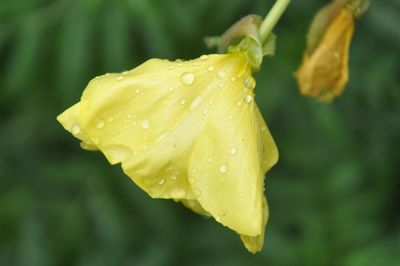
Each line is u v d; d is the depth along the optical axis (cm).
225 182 23
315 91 28
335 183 41
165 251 42
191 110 24
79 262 42
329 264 40
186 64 24
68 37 39
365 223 41
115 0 38
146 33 39
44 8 39
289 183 42
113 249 42
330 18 27
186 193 23
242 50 25
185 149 23
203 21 42
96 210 42
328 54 28
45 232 42
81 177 42
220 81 24
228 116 24
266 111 41
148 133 23
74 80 39
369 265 39
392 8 40
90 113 23
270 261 42
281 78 41
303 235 42
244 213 23
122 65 39
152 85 24
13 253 42
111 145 23
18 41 41
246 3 41
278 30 42
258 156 24
